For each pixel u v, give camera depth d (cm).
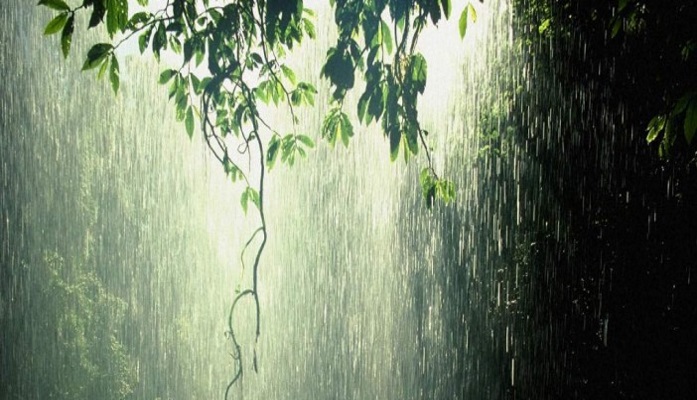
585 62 855
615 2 765
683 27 358
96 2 250
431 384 1722
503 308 1146
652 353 710
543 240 970
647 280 727
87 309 1700
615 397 770
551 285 948
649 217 727
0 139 1647
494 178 1145
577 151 891
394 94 293
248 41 319
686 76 359
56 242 1719
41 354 1585
